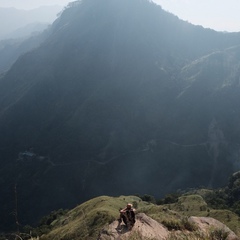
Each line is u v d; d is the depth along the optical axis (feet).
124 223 32.65
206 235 31.71
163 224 36.06
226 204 213.66
